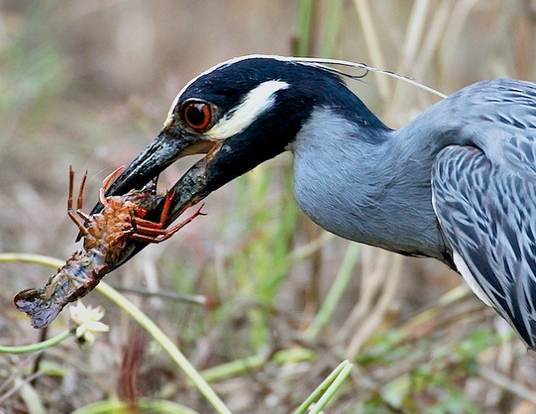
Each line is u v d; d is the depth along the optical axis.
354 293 13.92
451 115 8.17
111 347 10.59
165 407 10.00
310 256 12.62
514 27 12.65
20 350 8.18
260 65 8.30
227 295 11.73
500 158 7.93
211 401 8.27
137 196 8.22
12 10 20.03
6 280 12.01
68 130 16.08
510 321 8.12
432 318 11.47
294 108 8.27
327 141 8.27
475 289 8.13
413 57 12.22
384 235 8.41
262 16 19.97
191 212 12.21
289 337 11.25
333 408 10.80
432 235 8.38
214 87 8.23
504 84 8.30
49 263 9.02
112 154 12.55
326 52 12.19
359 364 10.96
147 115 12.81
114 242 7.93
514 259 7.90
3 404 9.39
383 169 8.23
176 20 20.97
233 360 11.52
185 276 12.04
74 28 20.77
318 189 8.33
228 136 8.30
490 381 11.04
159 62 20.31
